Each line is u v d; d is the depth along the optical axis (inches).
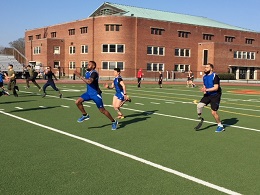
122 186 176.9
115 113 463.8
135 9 2310.5
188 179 189.8
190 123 388.5
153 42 2052.2
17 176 190.4
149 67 2046.0
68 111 468.8
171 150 255.6
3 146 258.8
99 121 387.5
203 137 308.0
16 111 461.1
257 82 1966.0
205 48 2210.9
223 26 2536.9
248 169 210.4
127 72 1963.6
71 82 1412.4
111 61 1953.7
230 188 176.9
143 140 289.6
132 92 922.1
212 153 249.0
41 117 409.4
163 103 619.8
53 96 708.0
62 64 2311.8
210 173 201.3
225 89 1198.9
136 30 1979.6
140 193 167.5
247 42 2559.1
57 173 196.4
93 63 325.1
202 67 2228.1
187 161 226.1
